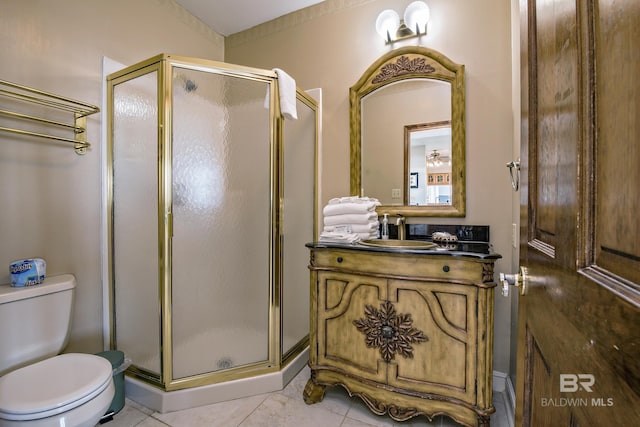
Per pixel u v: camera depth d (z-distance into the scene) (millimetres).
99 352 1675
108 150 1735
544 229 587
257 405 1574
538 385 604
